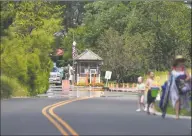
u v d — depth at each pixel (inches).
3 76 2962.6
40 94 3567.9
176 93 1686.8
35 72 3405.5
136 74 5354.3
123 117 1715.1
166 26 4079.7
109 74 5113.2
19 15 3538.4
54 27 3782.0
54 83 6033.5
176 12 3969.0
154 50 4215.1
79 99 2773.1
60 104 2290.8
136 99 2790.4
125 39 5487.2
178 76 1702.8
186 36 3769.7
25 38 3516.2
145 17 4394.7
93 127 1419.8
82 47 6998.0
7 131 1325.0
